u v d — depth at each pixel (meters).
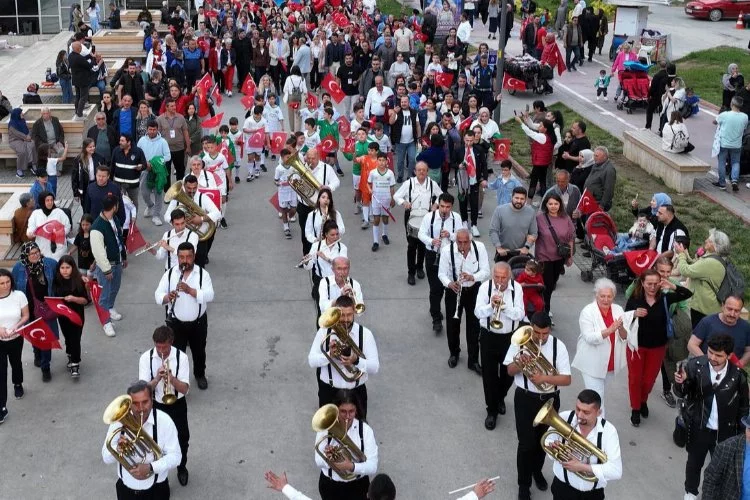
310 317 12.49
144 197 15.81
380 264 14.36
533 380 7.94
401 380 10.77
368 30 30.62
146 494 7.17
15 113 18.44
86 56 22.89
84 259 12.18
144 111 16.62
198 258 12.88
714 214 16.06
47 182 14.66
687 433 8.51
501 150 16.56
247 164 19.81
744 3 37.38
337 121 18.66
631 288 9.77
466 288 10.58
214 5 35.50
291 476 8.87
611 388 10.66
